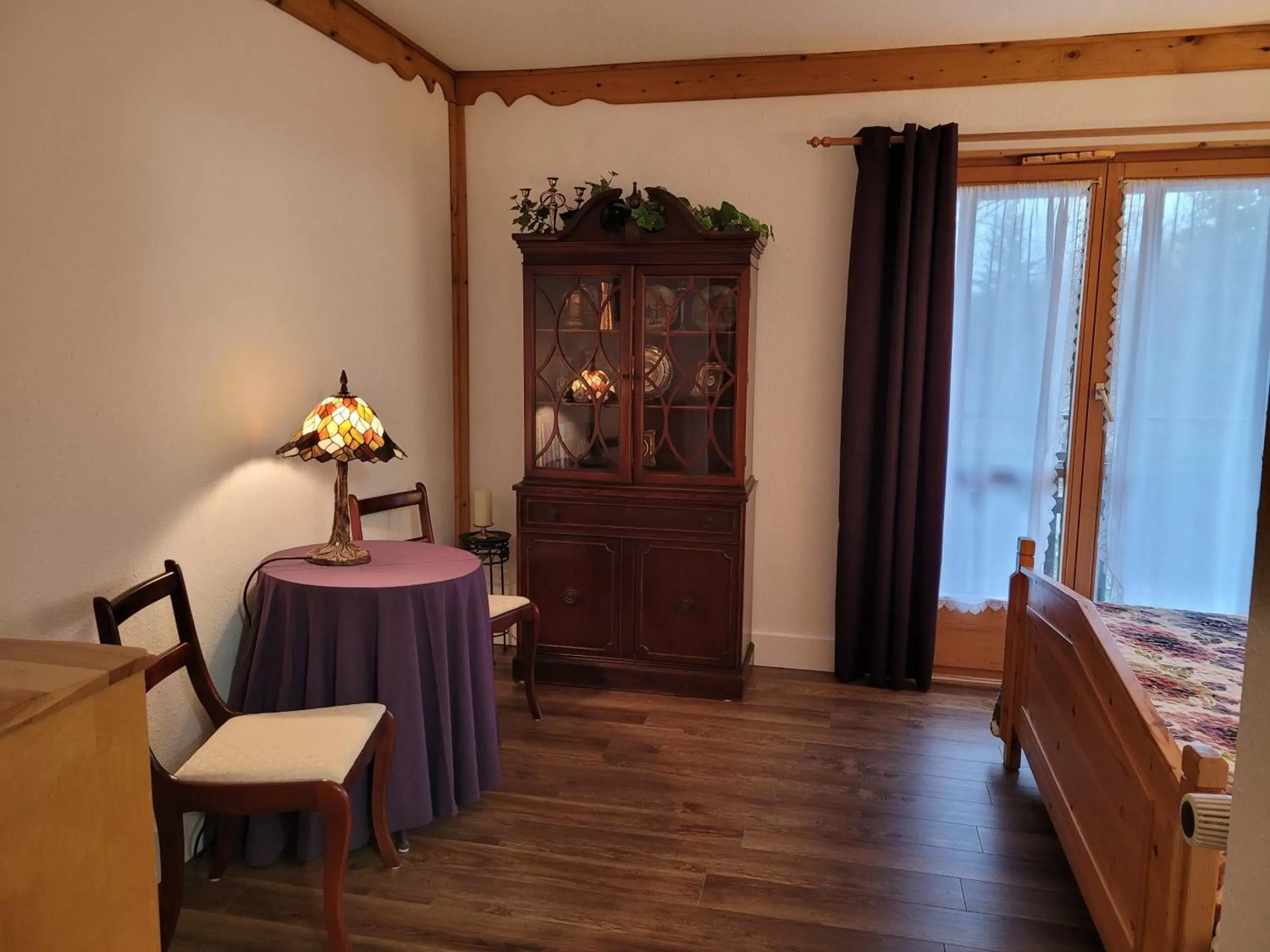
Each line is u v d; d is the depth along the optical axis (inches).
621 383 138.2
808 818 105.1
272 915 86.2
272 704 95.5
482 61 146.1
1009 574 144.6
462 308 157.2
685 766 117.8
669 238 132.6
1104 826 76.5
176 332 92.1
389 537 138.8
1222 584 136.8
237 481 103.0
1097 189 135.2
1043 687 101.1
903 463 139.9
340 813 76.6
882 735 128.0
